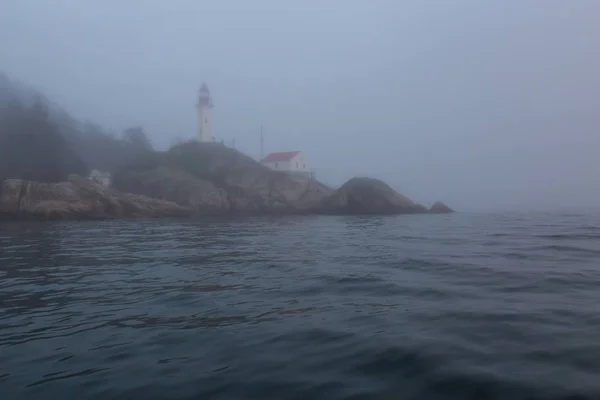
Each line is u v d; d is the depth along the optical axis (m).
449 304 7.85
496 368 4.96
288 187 55.47
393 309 7.67
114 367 5.48
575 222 30.44
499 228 25.73
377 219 41.38
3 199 37.22
